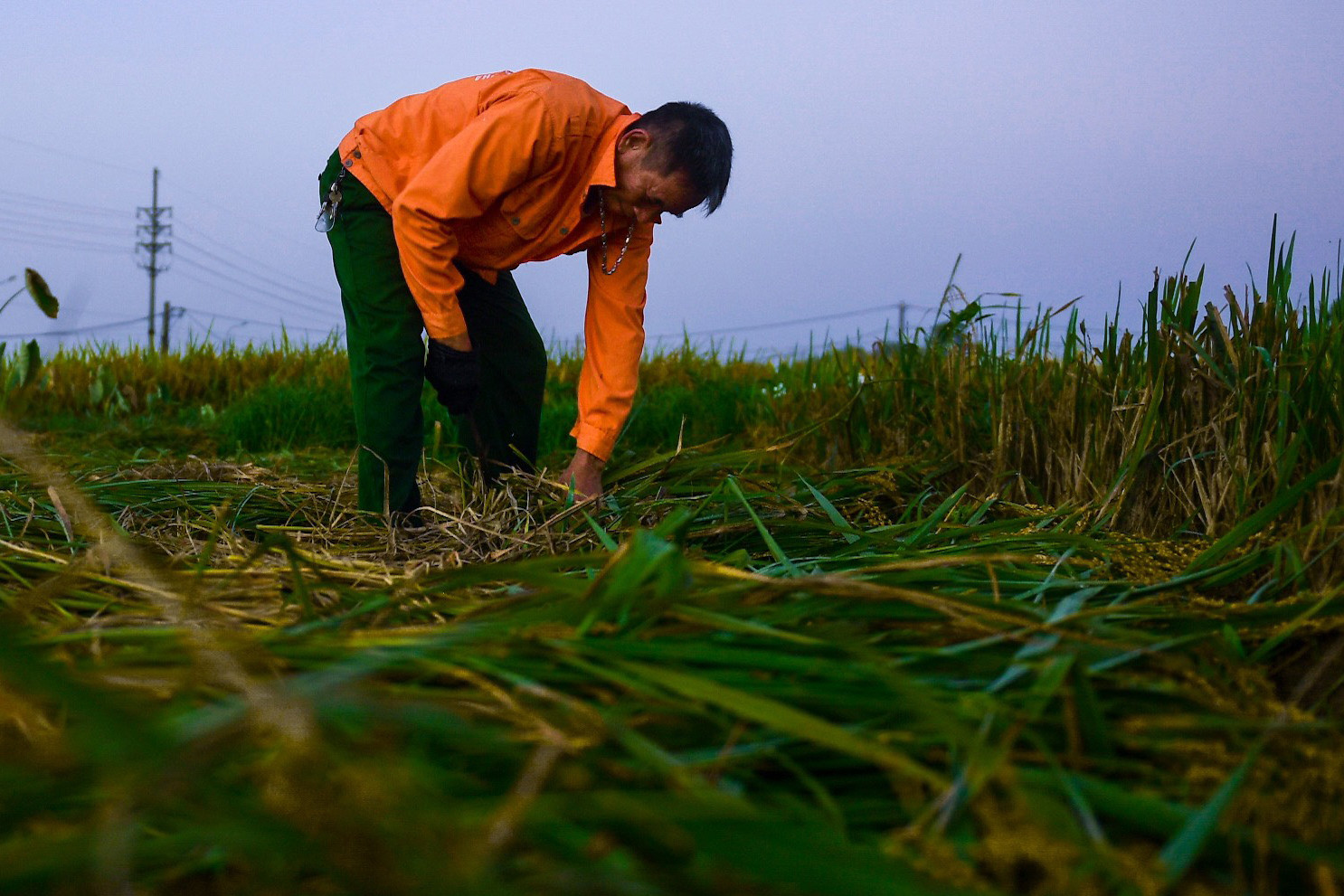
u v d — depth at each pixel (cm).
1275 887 76
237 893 69
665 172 224
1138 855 73
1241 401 189
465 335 235
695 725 90
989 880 74
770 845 63
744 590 112
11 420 95
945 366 296
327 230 242
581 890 61
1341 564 150
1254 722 90
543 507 222
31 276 97
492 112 219
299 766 62
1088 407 244
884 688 93
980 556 131
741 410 428
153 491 231
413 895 56
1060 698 96
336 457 421
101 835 57
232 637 101
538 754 70
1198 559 154
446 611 125
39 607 128
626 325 255
